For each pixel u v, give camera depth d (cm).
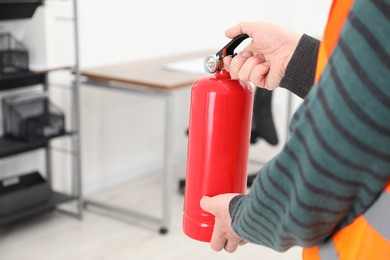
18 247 259
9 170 286
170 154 269
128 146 352
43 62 262
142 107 357
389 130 43
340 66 44
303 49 72
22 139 265
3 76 240
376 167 45
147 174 368
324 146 45
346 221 51
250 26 78
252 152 417
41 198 274
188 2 373
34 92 277
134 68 294
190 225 79
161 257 253
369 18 43
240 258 250
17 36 267
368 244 48
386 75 42
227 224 68
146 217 286
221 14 400
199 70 287
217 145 74
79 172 285
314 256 55
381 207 47
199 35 388
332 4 51
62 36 294
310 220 49
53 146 306
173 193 333
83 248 260
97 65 321
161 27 358
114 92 336
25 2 251
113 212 301
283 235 52
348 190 47
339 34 48
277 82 78
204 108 75
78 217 290
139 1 340
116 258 251
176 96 382
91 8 312
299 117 49
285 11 432
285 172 50
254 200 54
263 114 306
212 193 76
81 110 319
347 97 44
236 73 78
